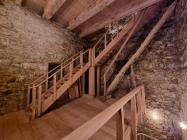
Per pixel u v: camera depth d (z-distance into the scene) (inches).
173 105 162.7
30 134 106.1
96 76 246.7
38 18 187.5
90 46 283.3
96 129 36.4
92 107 170.4
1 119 136.7
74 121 129.2
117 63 231.5
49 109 166.9
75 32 248.5
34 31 181.3
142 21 174.9
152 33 155.2
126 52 218.7
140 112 151.1
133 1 146.9
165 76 172.7
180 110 144.3
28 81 173.0
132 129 105.9
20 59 164.4
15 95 159.3
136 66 203.9
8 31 153.6
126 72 215.8
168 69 169.9
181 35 140.2
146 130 186.5
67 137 27.6
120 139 62.9
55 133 107.3
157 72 180.9
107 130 107.9
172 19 169.6
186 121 128.9
